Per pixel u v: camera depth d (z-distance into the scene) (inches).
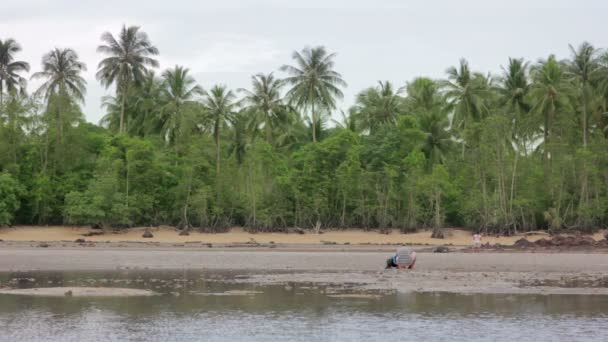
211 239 2568.9
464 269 1504.7
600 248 2079.2
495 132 2763.3
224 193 2837.1
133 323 816.9
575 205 2869.1
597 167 2827.3
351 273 1428.4
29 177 2797.7
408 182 2817.4
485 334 756.0
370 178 2851.9
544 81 2989.7
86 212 2564.0
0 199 2593.5
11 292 1082.7
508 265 1574.8
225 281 1267.2
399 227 2847.0
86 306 941.8
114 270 1492.4
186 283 1231.5
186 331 770.8
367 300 1008.9
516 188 2832.2
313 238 2647.6
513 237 2662.4
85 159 2910.9
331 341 719.7
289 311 908.0
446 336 744.3
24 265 1571.1
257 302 986.7
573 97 3016.7
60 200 2805.1
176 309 922.1
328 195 2910.9
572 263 1608.0
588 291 1112.8
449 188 2780.5
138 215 2765.7
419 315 876.6
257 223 2787.9
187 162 2849.4
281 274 1408.7
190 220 2837.1
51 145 2864.2
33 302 975.6
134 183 2783.0
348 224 2898.6
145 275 1382.9
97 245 2268.7
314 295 1064.2
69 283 1221.7
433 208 2861.7
